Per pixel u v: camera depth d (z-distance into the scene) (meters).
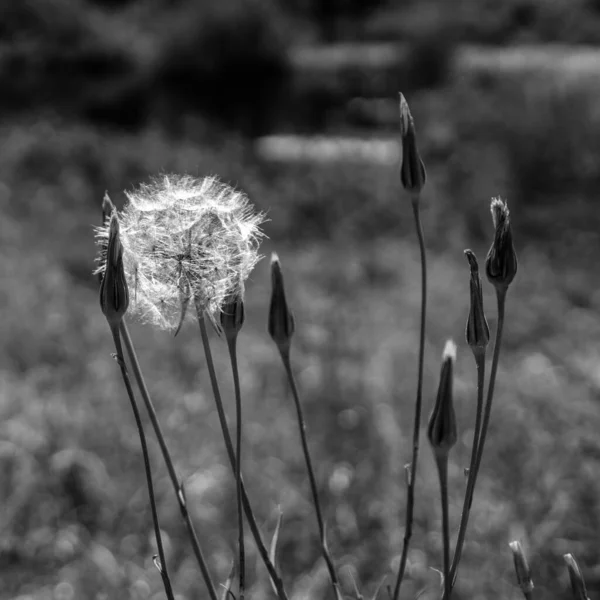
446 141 8.83
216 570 2.85
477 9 16.05
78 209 7.88
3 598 2.91
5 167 8.35
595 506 2.88
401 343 4.73
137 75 16.44
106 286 1.10
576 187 8.08
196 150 9.29
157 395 4.03
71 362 4.49
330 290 5.56
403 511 3.11
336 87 15.18
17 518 3.24
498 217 1.15
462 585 2.66
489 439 3.53
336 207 7.67
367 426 3.62
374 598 1.34
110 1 22.16
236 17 16.44
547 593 2.62
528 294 5.60
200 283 1.14
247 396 4.04
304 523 3.04
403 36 16.31
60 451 3.52
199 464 3.45
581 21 15.81
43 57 15.87
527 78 8.92
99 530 3.19
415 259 6.52
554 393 3.81
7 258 5.94
